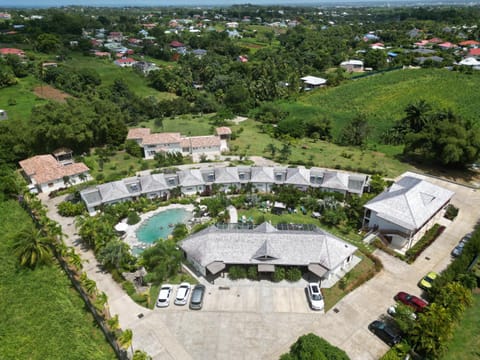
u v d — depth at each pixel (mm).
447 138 80000
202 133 116188
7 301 45375
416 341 36188
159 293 45344
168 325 41281
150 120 134750
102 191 66000
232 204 66875
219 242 49500
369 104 135000
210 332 40438
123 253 49656
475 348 37969
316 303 43312
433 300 43000
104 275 49375
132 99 142500
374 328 40031
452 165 85750
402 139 103812
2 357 37719
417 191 59469
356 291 46438
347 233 59062
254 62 198625
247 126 126250
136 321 41719
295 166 86375
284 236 49469
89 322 42438
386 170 84062
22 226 61750
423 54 187125
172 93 167625
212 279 48406
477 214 65438
